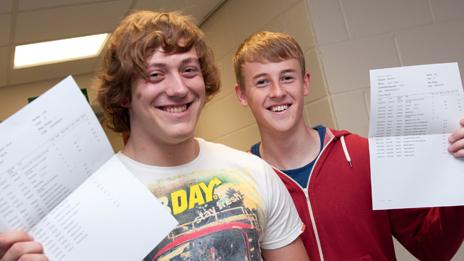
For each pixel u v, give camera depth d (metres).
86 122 0.75
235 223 0.90
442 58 2.08
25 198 0.71
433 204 0.97
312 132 1.38
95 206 0.77
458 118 0.94
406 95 0.93
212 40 3.12
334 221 1.23
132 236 0.77
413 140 0.97
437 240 1.17
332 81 1.97
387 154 0.98
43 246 0.72
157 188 0.90
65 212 0.74
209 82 1.03
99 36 2.85
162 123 0.88
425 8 2.11
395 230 1.30
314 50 2.00
